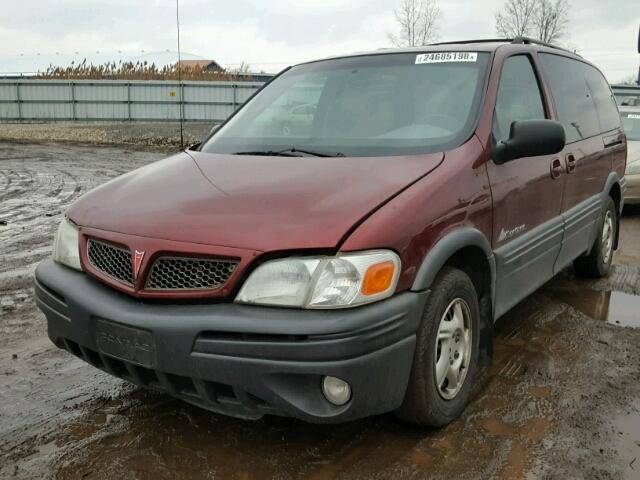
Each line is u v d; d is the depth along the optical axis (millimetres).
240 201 2703
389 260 2510
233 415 2604
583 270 5543
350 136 3441
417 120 3416
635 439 2943
